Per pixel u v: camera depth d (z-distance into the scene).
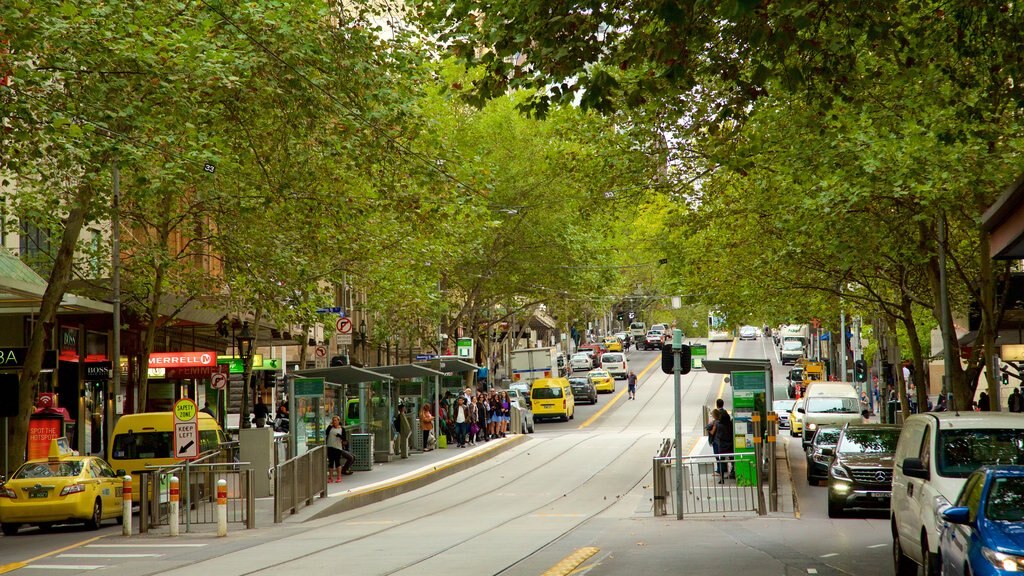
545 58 13.44
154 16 19.52
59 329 33.62
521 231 53.62
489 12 14.88
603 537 19.27
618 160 24.97
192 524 22.91
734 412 28.81
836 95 15.41
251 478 22.28
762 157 24.17
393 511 26.33
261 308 29.94
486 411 48.41
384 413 39.09
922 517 12.61
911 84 20.16
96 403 36.50
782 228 28.09
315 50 20.27
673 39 13.01
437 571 14.99
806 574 14.09
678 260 36.22
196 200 31.20
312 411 31.69
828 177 23.56
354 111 21.14
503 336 76.25
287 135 22.22
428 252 29.88
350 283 35.44
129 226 29.72
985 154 21.62
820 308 37.66
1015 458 12.88
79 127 16.94
